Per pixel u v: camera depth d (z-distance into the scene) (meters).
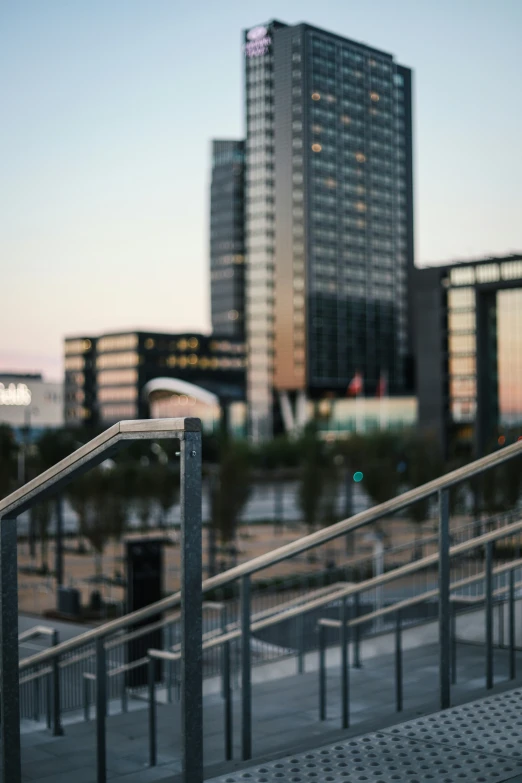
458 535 31.61
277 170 183.25
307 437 121.44
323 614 21.00
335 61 186.50
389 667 10.85
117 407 183.12
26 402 171.38
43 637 24.84
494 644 11.26
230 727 7.82
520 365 108.19
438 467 49.94
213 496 43.16
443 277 110.31
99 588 39.69
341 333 182.25
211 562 40.00
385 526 55.25
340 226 184.50
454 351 109.50
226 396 173.50
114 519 42.09
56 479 3.47
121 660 17.17
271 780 3.63
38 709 12.58
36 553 53.03
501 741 4.03
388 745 4.00
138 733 9.39
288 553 5.57
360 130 190.12
